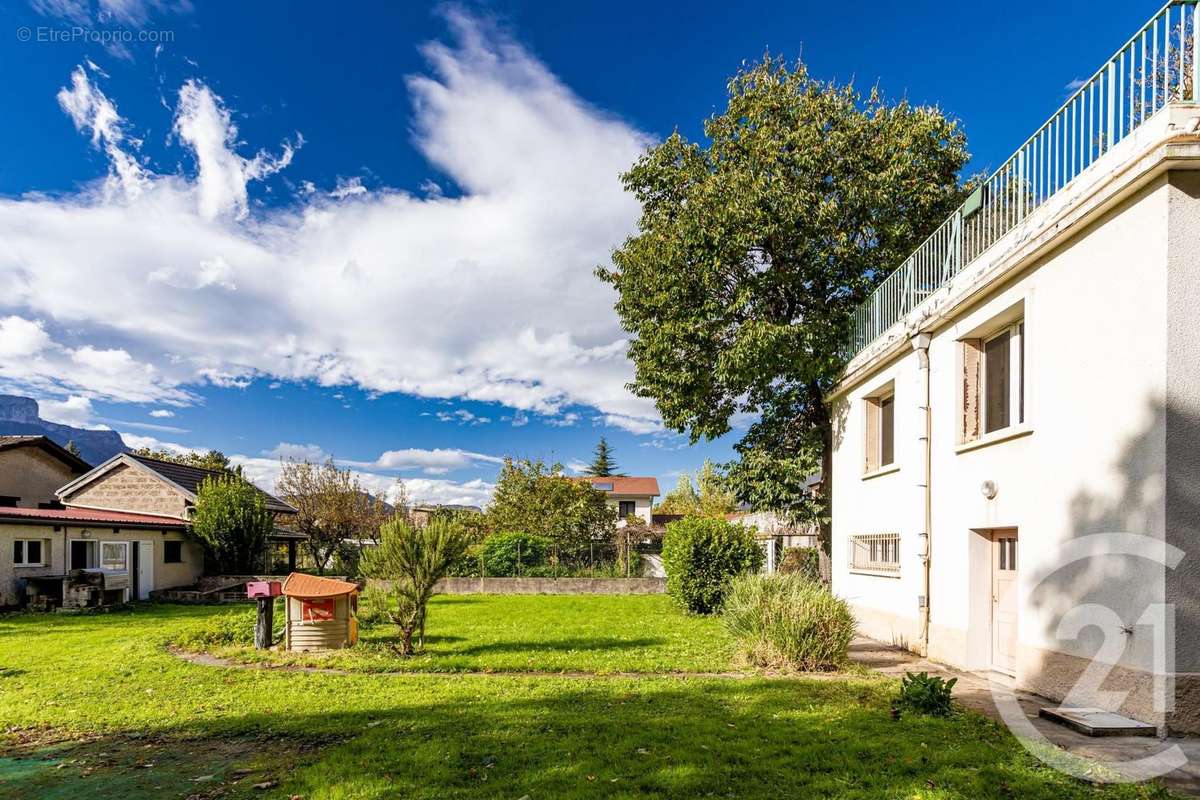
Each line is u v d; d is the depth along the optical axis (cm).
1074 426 738
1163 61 667
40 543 2080
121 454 2805
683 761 552
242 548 2655
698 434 1958
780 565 2258
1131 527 654
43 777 541
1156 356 633
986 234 984
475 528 3406
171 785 521
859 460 1420
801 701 747
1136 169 643
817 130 1789
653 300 1845
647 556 2889
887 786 494
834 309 1736
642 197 2086
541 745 595
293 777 530
